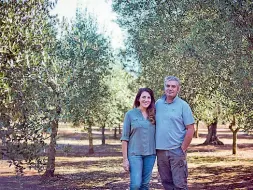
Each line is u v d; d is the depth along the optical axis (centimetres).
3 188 1332
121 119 2680
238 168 1770
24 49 516
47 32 584
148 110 492
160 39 1230
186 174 485
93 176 1650
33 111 552
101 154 2630
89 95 1605
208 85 1132
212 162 2045
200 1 788
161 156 486
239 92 848
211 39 797
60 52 949
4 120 498
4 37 484
